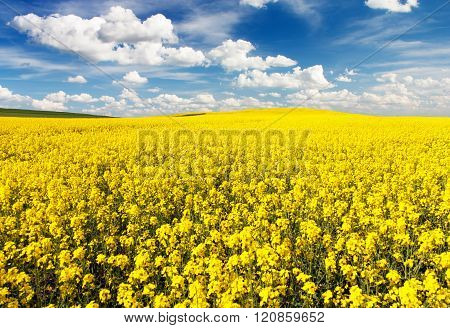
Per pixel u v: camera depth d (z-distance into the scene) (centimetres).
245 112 8144
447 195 985
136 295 613
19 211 1034
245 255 642
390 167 1698
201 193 1281
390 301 600
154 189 1273
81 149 2120
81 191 1218
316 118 5816
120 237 839
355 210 1026
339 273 702
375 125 4131
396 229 834
